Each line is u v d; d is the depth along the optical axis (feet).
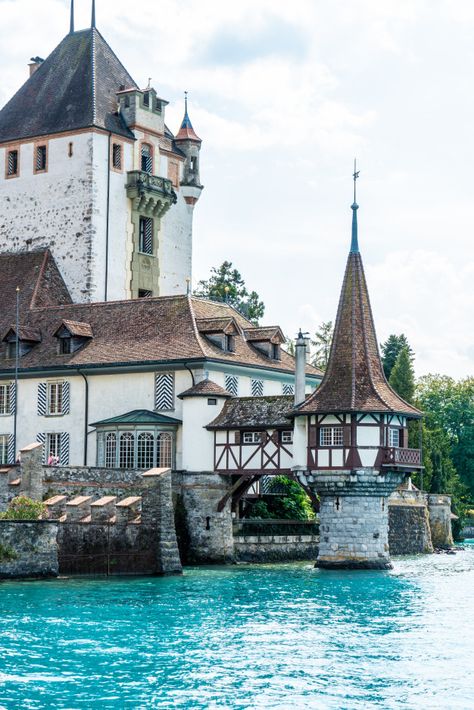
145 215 299.99
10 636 138.10
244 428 228.84
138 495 222.07
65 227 290.15
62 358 255.50
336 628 148.56
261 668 124.77
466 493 466.70
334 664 127.13
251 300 414.62
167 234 308.19
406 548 296.71
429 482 375.04
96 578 195.42
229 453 230.48
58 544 191.21
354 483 218.38
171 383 241.55
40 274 285.02
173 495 230.89
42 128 295.69
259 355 261.44
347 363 223.71
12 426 262.26
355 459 217.36
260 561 239.30
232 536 232.94
